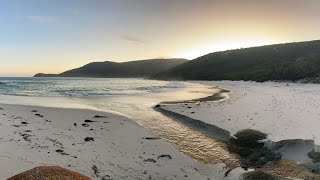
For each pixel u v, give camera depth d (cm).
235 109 2575
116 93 4638
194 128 2020
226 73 11706
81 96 4009
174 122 2219
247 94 4147
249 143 1620
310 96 3359
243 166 1319
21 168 1098
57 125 1902
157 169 1259
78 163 1223
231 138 1731
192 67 15025
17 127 1714
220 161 1391
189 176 1211
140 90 5503
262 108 2542
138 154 1425
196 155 1471
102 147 1482
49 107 2716
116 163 1278
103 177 1118
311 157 1346
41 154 1272
